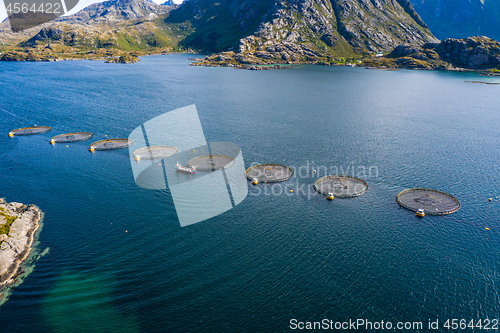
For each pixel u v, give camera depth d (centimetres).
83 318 5734
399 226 8438
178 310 5881
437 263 7106
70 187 10312
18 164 12069
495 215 8925
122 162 12219
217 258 7169
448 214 8962
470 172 11619
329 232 8162
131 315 5791
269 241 7769
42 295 6225
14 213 8575
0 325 5612
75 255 7275
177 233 8031
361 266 6988
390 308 5966
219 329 5519
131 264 6994
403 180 10962
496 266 7025
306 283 6500
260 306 5966
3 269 6794
